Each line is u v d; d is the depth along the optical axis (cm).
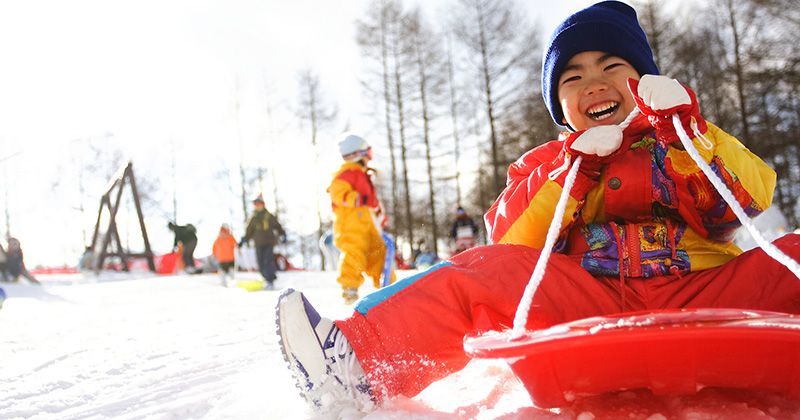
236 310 573
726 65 2356
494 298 172
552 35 217
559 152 206
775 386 133
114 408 211
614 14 209
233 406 190
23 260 1605
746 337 117
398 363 165
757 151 2197
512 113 2716
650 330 117
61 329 470
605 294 177
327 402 163
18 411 215
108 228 1747
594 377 134
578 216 195
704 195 180
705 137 172
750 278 170
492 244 186
